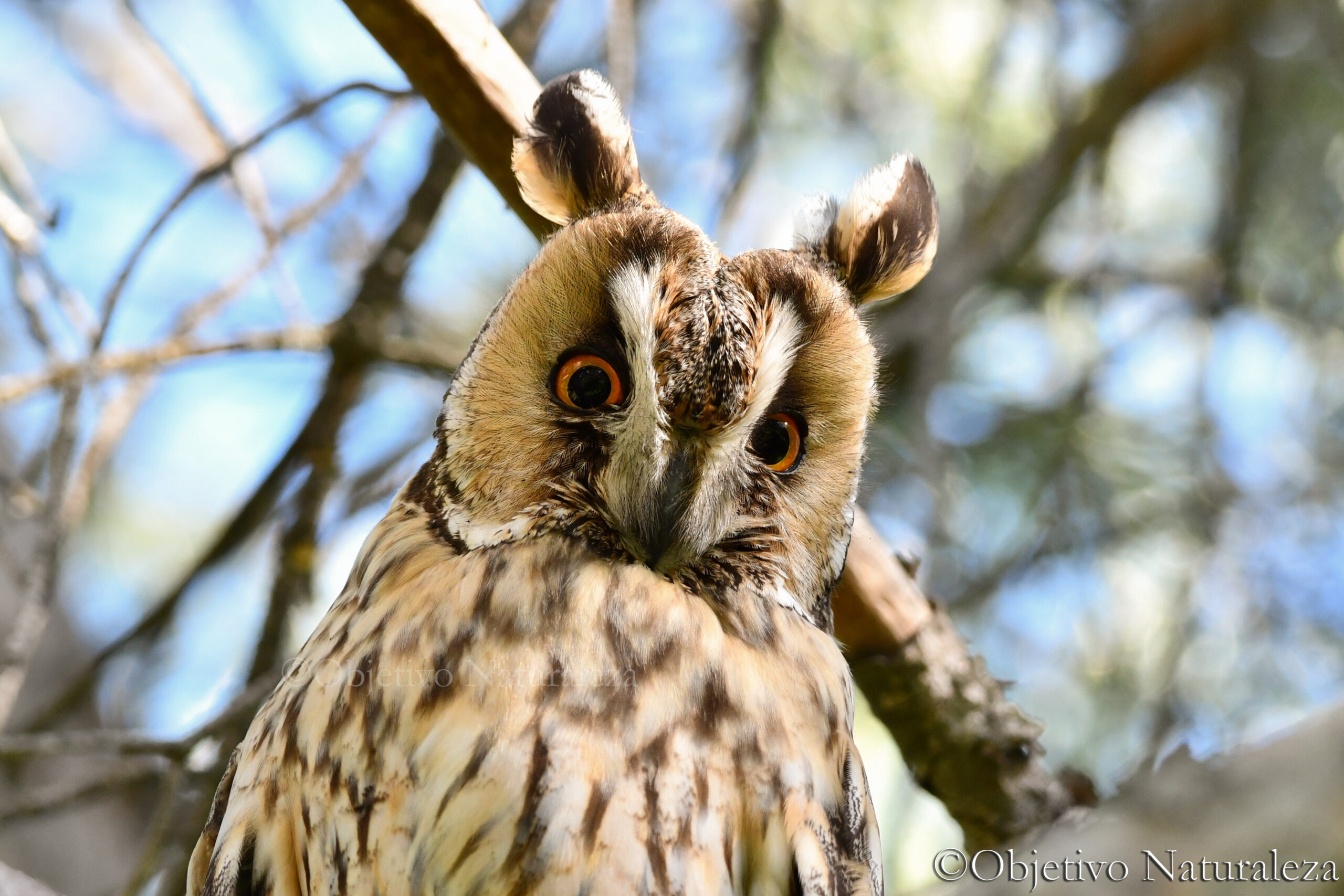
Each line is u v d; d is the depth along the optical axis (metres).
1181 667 11.02
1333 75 12.23
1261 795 3.31
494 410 5.83
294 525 9.05
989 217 11.74
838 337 6.02
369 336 8.95
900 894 9.30
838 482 6.19
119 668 10.27
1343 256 12.41
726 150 10.98
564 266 5.82
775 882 5.36
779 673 5.76
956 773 8.05
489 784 5.15
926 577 10.52
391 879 5.21
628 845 5.13
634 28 11.30
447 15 6.57
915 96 12.52
